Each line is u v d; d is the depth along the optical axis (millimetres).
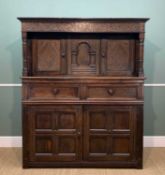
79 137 3439
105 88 3385
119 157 3459
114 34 3674
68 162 3471
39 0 4062
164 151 4109
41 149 3457
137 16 4102
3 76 4172
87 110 3408
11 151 4094
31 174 3314
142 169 3469
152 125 4254
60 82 3369
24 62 3381
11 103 4211
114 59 3701
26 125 3416
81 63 3705
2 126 4242
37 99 3385
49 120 3422
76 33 3652
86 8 4078
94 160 3469
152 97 4230
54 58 3686
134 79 3357
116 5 4082
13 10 4078
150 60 4184
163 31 4141
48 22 3336
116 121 3422
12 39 4125
